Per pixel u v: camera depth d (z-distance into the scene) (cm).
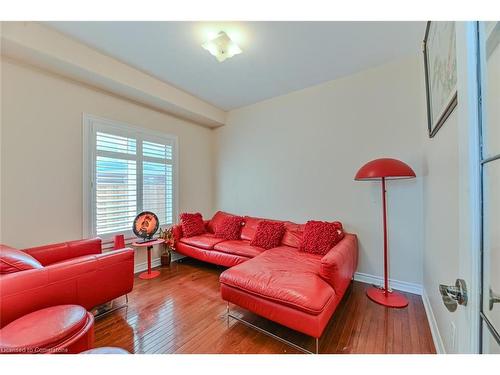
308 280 171
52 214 235
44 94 229
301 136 327
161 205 349
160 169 348
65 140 245
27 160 219
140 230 295
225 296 190
